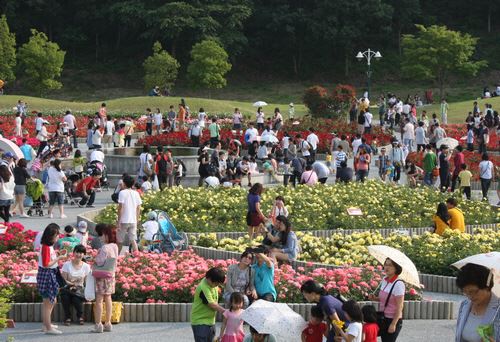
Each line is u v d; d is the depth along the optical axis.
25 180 29.53
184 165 37.88
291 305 17.14
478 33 111.75
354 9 103.31
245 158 38.06
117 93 100.56
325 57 108.50
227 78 105.56
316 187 32.00
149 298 17.59
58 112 66.81
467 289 9.98
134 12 101.06
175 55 104.88
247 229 26.02
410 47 88.81
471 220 28.48
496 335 9.75
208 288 13.89
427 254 21.14
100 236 16.70
